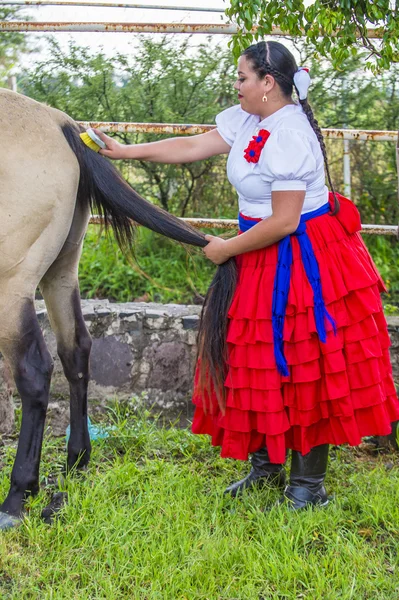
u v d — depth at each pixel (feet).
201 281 16.60
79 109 16.57
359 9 9.88
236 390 8.87
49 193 8.41
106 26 12.65
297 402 8.66
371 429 8.85
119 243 9.63
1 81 17.62
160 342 12.13
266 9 9.86
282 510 8.92
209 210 17.52
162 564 7.82
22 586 7.59
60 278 9.62
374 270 9.19
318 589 7.42
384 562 8.09
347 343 8.66
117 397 12.23
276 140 8.35
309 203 8.75
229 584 7.52
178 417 12.13
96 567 7.83
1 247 8.27
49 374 8.84
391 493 9.40
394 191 17.47
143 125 12.23
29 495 8.88
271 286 8.64
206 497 9.30
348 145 17.44
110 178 9.02
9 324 8.55
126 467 9.87
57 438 11.50
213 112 16.52
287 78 8.57
